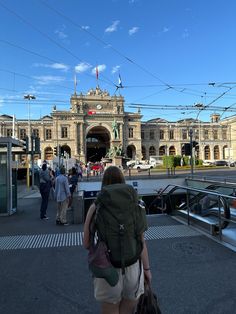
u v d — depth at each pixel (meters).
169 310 4.49
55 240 8.63
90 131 104.69
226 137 114.62
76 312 4.54
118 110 101.12
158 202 17.14
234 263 6.29
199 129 109.81
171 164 59.69
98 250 3.02
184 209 11.42
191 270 5.95
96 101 99.81
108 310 3.18
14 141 13.81
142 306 3.14
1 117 102.56
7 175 13.28
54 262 6.72
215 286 5.24
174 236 8.41
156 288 5.20
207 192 8.84
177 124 112.25
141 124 108.94
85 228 3.26
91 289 5.30
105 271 2.96
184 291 5.07
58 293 5.18
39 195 22.31
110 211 3.02
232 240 7.77
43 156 99.38
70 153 98.69
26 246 8.05
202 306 4.59
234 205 8.31
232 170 50.28
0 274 6.09
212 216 8.95
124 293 3.15
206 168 56.12
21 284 5.59
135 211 3.11
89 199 17.17
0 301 4.94
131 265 3.10
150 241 7.96
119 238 2.99
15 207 14.25
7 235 9.41
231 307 4.55
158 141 110.38
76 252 7.41
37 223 11.36
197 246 7.46
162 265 6.23
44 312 4.55
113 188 3.10
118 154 58.88
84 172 58.78
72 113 97.25
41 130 100.06
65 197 10.98
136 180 25.17
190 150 27.23
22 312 4.57
